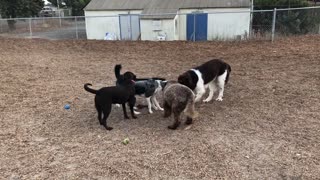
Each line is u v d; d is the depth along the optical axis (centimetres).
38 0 2084
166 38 1311
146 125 338
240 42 853
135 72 569
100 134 316
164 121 347
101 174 244
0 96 432
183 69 587
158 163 257
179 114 320
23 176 243
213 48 790
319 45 739
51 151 282
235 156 266
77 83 503
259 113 361
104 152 278
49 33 1597
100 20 1503
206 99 407
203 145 286
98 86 485
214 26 1357
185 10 1378
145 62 660
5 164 260
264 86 462
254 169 246
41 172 248
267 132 311
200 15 1350
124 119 355
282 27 1171
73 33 1614
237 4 1312
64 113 375
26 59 701
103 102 318
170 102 323
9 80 515
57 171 249
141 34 1340
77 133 320
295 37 863
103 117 333
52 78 535
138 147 286
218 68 386
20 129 328
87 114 371
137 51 798
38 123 345
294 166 248
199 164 254
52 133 320
